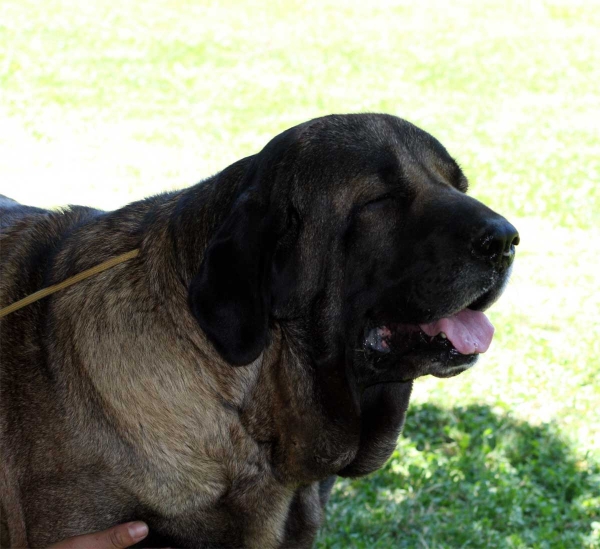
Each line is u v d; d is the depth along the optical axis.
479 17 22.50
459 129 14.53
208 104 14.56
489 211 3.25
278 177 3.33
